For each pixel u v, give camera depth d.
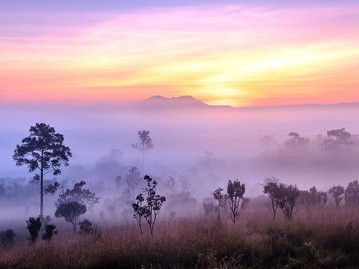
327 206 27.75
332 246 13.81
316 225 16.12
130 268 12.23
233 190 20.86
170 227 17.58
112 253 12.89
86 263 12.49
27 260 13.27
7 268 12.77
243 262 12.39
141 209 18.59
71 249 14.16
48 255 13.32
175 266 11.88
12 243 29.42
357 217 17.62
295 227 16.02
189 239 14.15
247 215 23.39
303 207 27.48
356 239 14.05
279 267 11.66
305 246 12.64
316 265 11.62
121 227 21.00
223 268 11.20
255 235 14.80
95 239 16.72
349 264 11.89
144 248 13.28
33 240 21.95
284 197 21.22
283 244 13.70
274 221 17.95
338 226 15.35
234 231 15.04
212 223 17.28
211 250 12.26
